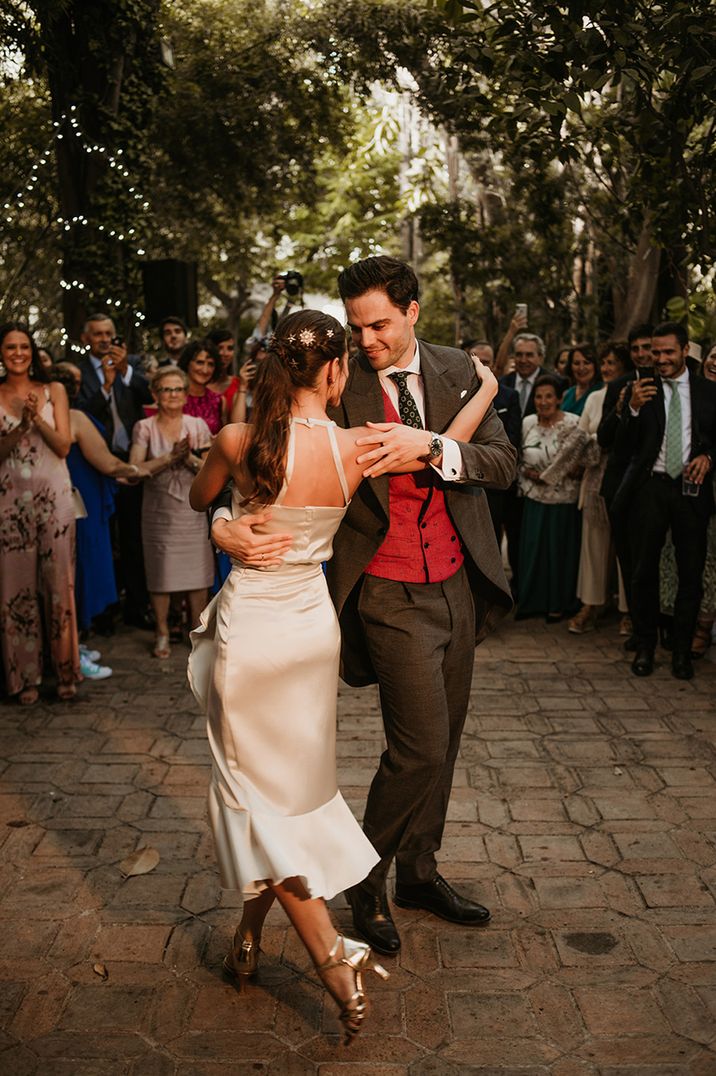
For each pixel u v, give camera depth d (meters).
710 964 2.89
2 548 5.02
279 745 2.44
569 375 8.52
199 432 6.02
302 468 2.39
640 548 5.57
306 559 2.48
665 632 6.23
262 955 2.95
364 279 2.61
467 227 12.61
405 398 2.76
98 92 9.97
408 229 18.34
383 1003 2.72
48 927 3.09
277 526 2.42
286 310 6.98
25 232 14.25
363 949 2.39
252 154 14.98
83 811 3.91
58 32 9.30
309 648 2.46
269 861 2.33
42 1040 2.57
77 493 5.41
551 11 4.85
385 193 20.53
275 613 2.45
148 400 7.20
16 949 2.97
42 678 5.67
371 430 2.51
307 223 21.50
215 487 2.53
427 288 18.33
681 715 5.00
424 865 3.08
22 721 4.94
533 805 3.95
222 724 2.42
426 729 2.76
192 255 18.83
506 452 2.77
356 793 4.08
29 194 13.18
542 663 5.94
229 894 3.29
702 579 5.74
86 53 9.80
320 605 2.52
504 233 12.22
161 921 3.13
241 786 2.43
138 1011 2.69
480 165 13.16
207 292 25.48
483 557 2.87
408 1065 2.48
